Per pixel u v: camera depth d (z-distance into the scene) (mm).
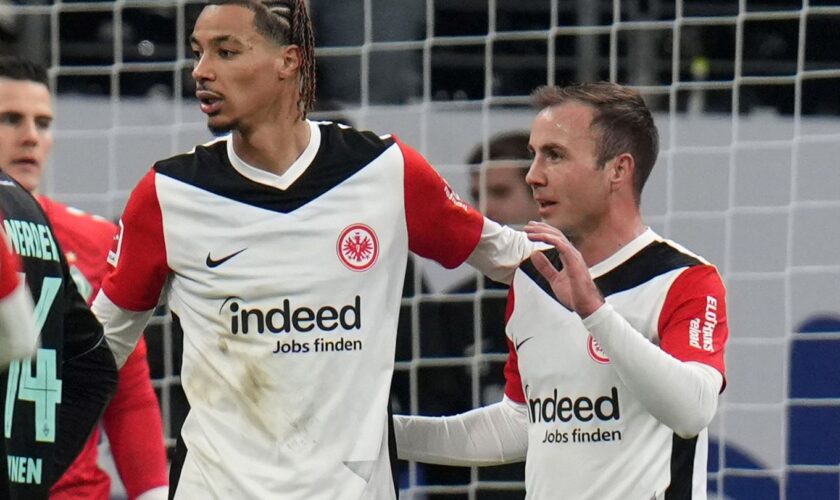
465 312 19844
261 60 11703
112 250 12445
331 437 11938
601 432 12039
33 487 12281
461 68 21406
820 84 20625
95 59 21625
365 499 11969
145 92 21625
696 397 11289
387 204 12094
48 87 14953
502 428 13070
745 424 19469
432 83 21375
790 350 19422
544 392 12312
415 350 18672
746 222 19938
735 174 20016
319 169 12055
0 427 11891
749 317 19719
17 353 10133
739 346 19594
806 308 19656
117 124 20266
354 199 12039
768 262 19844
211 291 11969
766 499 19375
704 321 11852
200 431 12125
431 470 19969
